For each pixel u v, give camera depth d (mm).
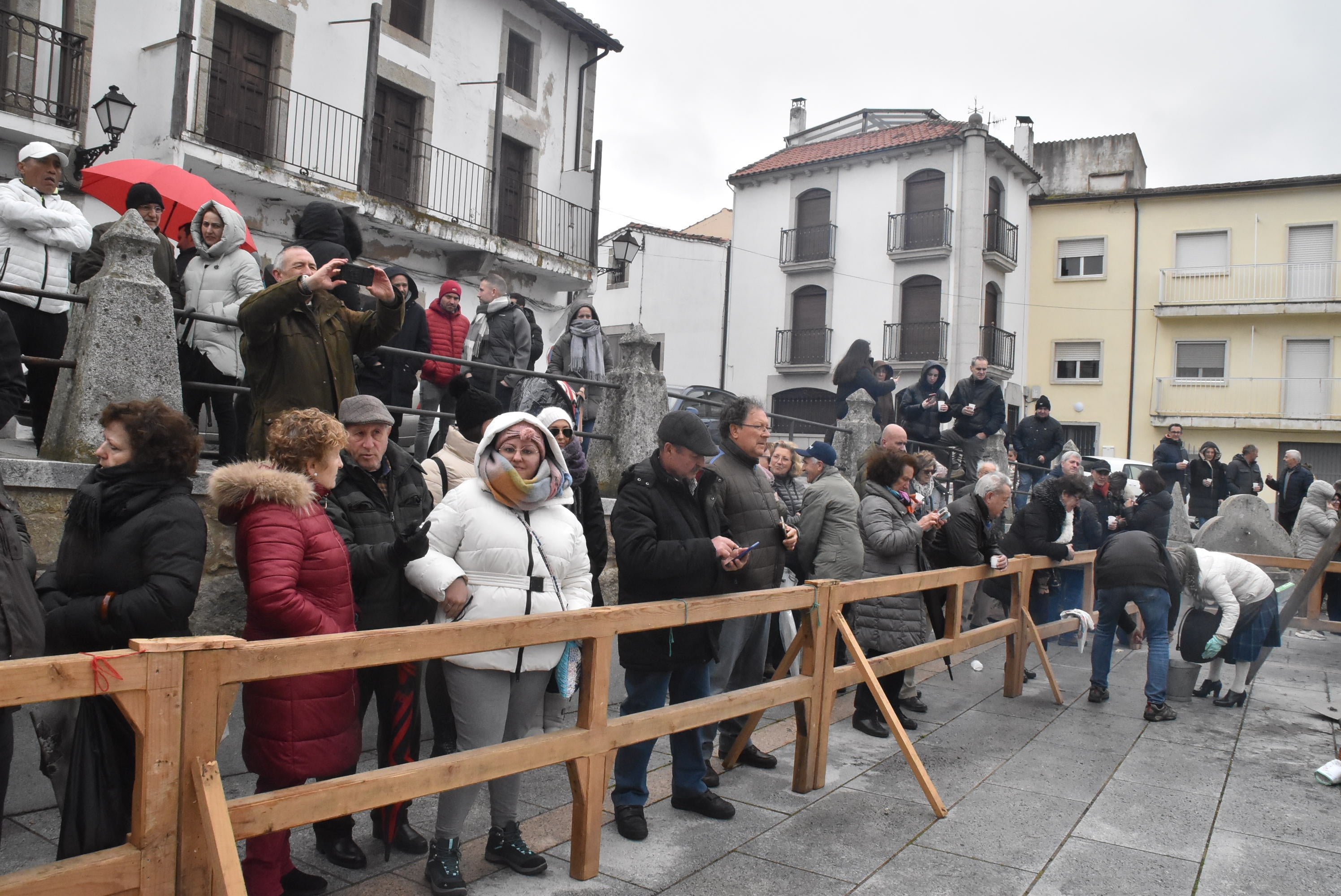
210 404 4836
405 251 14055
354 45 13148
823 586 4359
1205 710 6391
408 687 3279
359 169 12773
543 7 16109
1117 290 25844
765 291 26000
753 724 4531
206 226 4621
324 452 2959
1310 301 23844
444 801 3043
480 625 2740
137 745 2016
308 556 2781
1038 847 3764
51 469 3561
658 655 3756
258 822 2227
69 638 2574
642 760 3707
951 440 10906
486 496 3229
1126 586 6137
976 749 5207
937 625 5816
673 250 27094
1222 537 10789
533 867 3254
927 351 23625
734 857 3521
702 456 3756
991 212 24141
